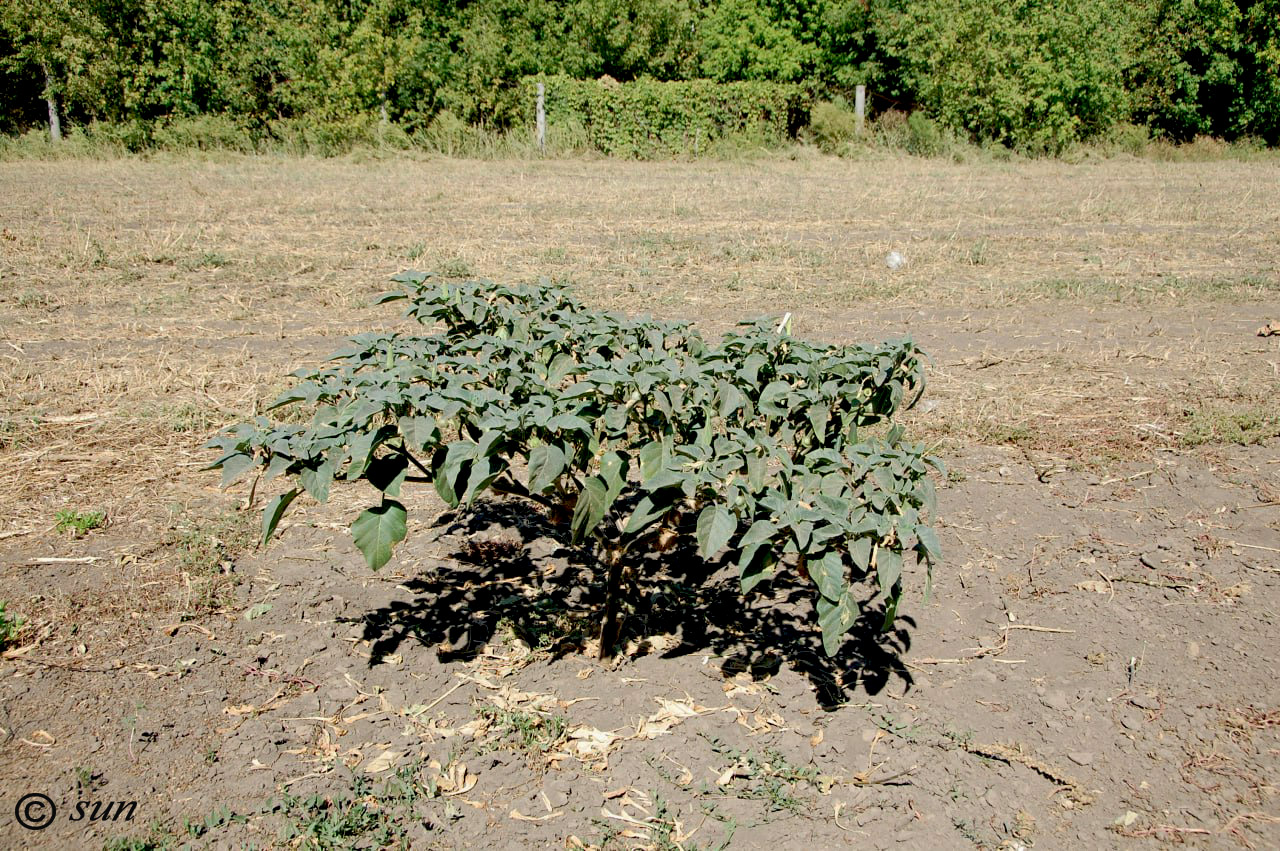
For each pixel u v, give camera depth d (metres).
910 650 3.91
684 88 22.20
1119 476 5.33
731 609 4.23
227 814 2.96
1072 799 3.13
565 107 22.11
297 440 3.01
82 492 4.92
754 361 3.55
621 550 3.68
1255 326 8.44
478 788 3.13
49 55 20.11
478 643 3.91
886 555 2.92
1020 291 9.52
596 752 3.30
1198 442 5.72
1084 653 3.86
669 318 8.35
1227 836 2.98
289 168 18.27
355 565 4.41
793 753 3.31
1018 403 6.41
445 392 3.04
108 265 9.86
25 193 14.27
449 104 21.69
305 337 7.73
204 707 3.44
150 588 4.10
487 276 9.66
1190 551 4.57
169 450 5.45
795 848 2.91
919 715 3.52
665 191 16.08
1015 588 4.31
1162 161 23.64
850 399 3.74
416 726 3.40
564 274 9.84
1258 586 4.28
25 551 4.35
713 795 3.12
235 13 21.14
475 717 3.46
